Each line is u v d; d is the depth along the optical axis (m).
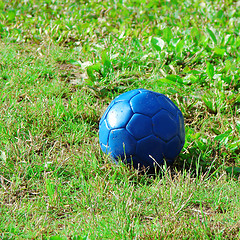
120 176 6.36
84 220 5.28
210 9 17.19
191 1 18.69
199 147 7.25
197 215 5.32
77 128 7.94
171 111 6.43
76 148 7.22
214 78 9.91
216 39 12.68
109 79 9.91
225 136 7.33
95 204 5.61
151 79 10.03
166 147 6.32
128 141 6.21
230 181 6.32
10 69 10.43
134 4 18.53
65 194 5.95
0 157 6.70
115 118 6.30
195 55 11.27
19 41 12.70
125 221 5.23
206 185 6.11
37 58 10.91
